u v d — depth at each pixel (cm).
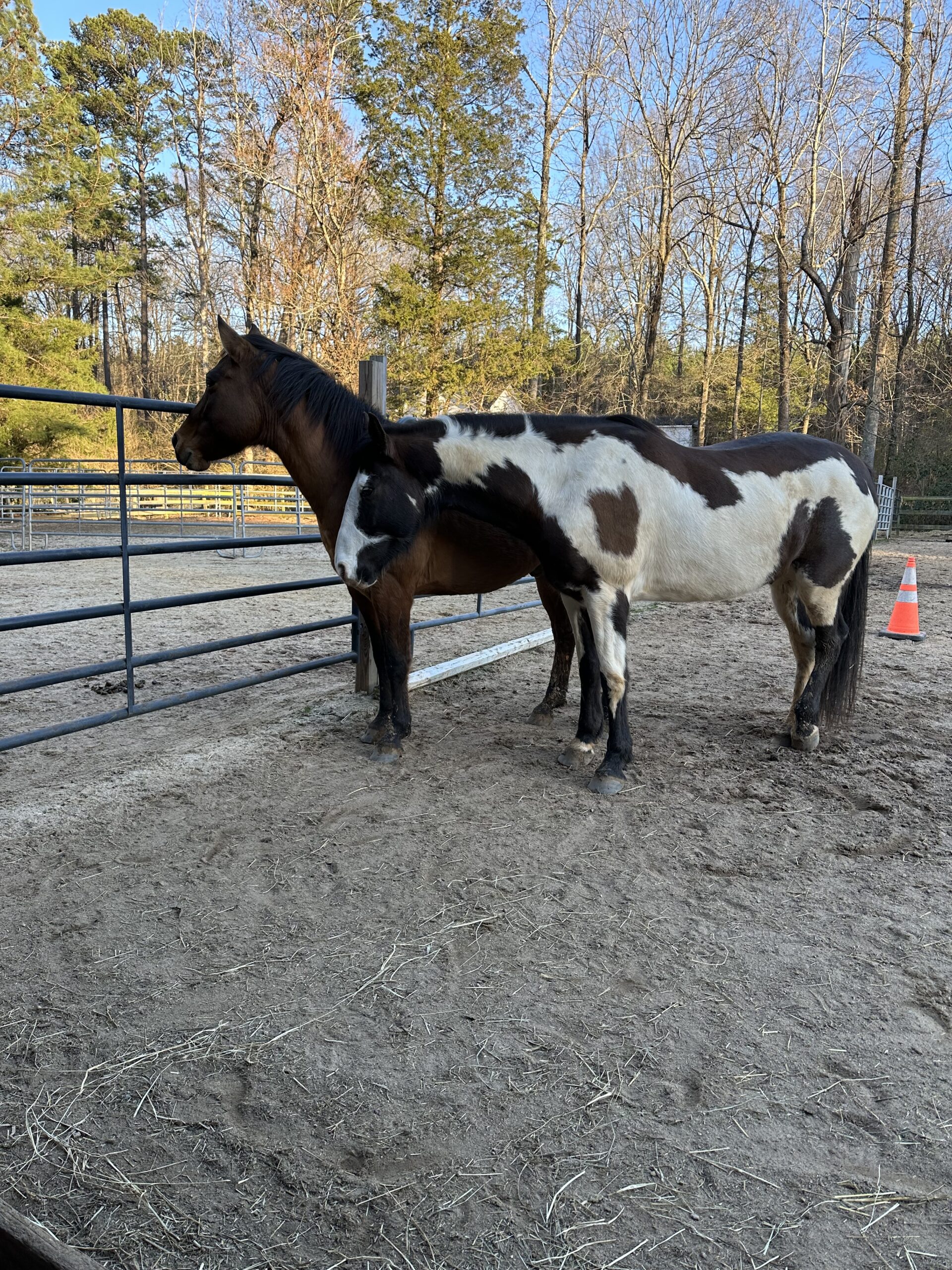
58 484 403
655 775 408
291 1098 194
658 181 3362
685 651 716
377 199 2592
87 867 311
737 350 3825
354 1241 157
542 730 483
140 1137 182
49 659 673
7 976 242
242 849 327
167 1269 151
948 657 707
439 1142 181
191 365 3981
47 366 2286
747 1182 172
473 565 446
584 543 365
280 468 1991
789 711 521
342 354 2481
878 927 274
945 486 2673
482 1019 224
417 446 384
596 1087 199
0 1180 169
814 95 2381
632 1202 167
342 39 2483
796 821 357
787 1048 213
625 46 3161
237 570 1291
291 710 518
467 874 307
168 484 439
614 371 3759
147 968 247
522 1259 154
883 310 2280
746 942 263
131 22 3656
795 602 441
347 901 288
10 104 2241
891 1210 166
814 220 2502
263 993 235
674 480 373
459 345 2580
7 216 2241
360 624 563
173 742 468
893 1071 206
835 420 2362
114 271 2392
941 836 343
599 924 274
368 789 391
